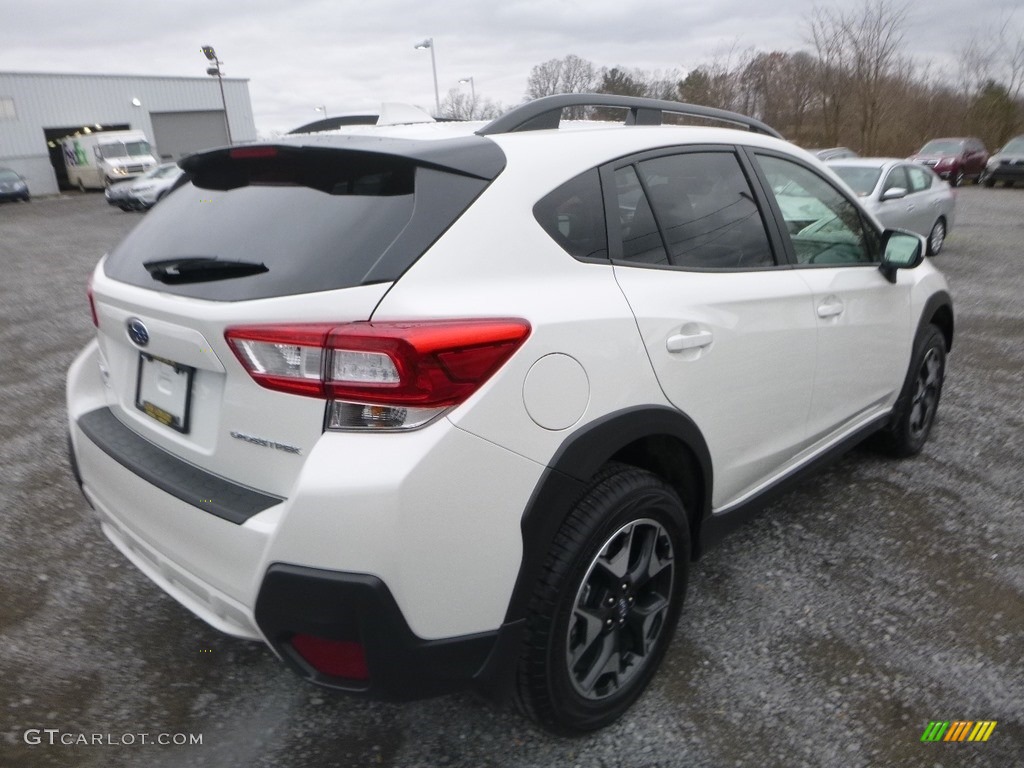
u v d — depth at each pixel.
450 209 1.94
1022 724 2.29
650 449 2.34
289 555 1.73
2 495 3.90
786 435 2.90
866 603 2.88
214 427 1.99
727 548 3.28
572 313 2.02
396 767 2.17
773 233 2.87
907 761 2.15
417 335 1.72
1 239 17.66
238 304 1.83
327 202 2.03
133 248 2.39
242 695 2.46
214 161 2.37
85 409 2.55
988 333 6.93
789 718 2.32
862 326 3.25
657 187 2.46
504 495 1.85
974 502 3.66
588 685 2.16
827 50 31.64
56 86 37.53
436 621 1.81
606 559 2.12
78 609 2.91
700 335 2.36
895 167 10.17
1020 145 24.89
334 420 1.75
